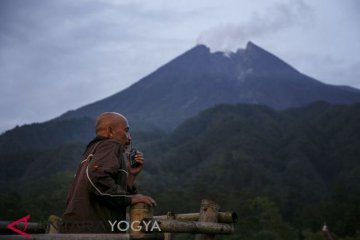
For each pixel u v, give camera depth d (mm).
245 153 196125
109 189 3137
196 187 110250
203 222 4031
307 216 117750
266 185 167125
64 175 110312
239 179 167250
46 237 2707
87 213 3174
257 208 93875
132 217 3238
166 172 180875
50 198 66625
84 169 3275
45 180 108750
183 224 3771
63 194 70625
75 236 2793
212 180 165000
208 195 103125
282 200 136125
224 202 98438
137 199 3244
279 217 90250
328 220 113625
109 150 3258
